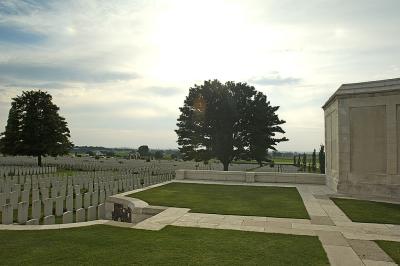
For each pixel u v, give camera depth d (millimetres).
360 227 9641
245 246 7379
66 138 53062
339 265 6277
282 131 43656
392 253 7102
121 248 7027
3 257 6324
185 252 6828
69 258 6312
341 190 17469
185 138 44344
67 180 20828
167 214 11156
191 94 44281
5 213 11047
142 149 110125
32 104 49656
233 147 42938
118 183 20516
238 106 42094
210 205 13062
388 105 16578
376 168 16875
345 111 17781
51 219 11727
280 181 22484
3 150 50531
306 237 8352
